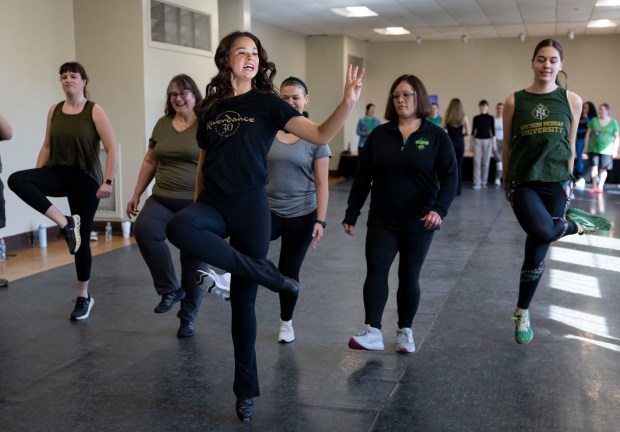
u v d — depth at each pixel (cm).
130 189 800
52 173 439
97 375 359
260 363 375
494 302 504
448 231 836
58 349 400
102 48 791
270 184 376
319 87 1697
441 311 480
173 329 438
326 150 378
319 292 536
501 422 301
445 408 316
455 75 1820
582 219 386
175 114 421
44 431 294
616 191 1309
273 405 320
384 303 382
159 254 408
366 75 1870
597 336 424
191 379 354
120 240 765
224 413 312
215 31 913
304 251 388
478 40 1794
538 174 370
